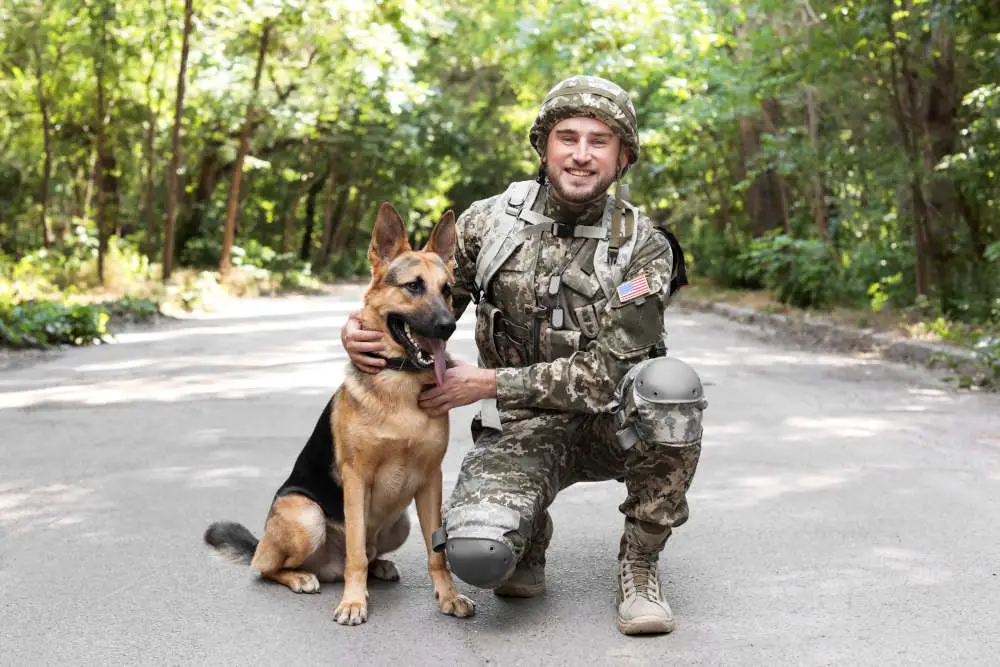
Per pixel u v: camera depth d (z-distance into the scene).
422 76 32.72
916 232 15.13
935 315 14.05
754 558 4.64
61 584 4.32
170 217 22.94
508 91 35.84
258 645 3.64
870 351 12.74
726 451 6.96
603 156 3.85
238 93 24.39
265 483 6.12
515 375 3.85
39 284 20.28
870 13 13.63
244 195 35.47
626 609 3.76
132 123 26.23
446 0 28.19
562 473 3.96
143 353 12.68
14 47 24.55
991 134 13.75
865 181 18.55
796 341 14.34
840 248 19.28
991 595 4.10
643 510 3.81
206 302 21.05
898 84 15.48
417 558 4.77
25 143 31.83
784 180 22.48
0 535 5.06
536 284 3.95
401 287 3.87
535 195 4.07
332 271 37.91
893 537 4.93
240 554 4.38
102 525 5.23
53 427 7.80
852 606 4.00
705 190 27.70
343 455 3.97
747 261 22.97
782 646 3.60
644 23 21.61
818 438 7.38
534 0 24.92
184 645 3.64
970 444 7.12
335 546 4.27
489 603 4.10
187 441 7.32
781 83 16.61
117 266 23.44
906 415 8.29
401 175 38.16
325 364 11.63
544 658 3.51
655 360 3.72
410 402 3.91
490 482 3.69
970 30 13.82
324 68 24.84
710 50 19.89
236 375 10.70
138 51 23.81
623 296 3.80
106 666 3.46
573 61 21.97
